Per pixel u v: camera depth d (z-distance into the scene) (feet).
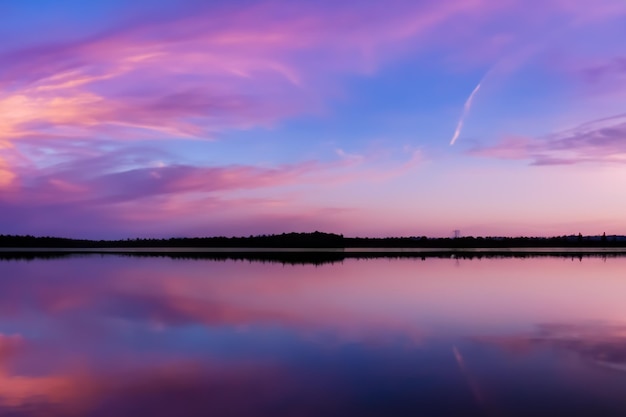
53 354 49.39
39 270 160.15
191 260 225.35
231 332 58.80
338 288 101.24
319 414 33.65
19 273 147.74
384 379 40.50
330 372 42.50
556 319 65.72
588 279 118.32
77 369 44.29
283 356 47.85
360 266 169.48
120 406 35.22
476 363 44.93
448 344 52.01
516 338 54.60
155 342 54.29
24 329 62.08
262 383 39.78
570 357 46.78
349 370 43.04
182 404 35.55
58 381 40.86
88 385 39.75
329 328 60.34
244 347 51.49
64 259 242.37
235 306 78.38
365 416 33.22
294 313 71.15
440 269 152.87
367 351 49.34
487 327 60.54
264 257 256.73
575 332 57.67
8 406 35.24
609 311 72.02
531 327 60.49
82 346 52.80
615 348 50.01
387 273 137.69
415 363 45.11
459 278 121.29
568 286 103.50
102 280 123.44
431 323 63.10
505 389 38.01
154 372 43.16
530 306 76.64
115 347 52.19
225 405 35.24
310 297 87.81
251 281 117.80
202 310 74.74
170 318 68.28
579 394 36.91
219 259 234.17
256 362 45.85
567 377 40.83
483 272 139.95
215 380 40.70
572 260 212.23
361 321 64.64
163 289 102.99
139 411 34.37
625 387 38.32
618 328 59.82
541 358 46.50
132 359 47.42
